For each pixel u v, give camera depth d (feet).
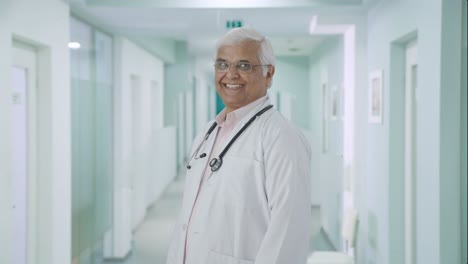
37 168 13.14
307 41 22.61
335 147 20.63
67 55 14.29
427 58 10.34
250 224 5.76
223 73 6.11
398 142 13.41
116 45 19.75
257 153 5.83
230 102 6.16
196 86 42.93
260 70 6.13
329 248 21.17
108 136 19.57
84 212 16.79
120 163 19.99
